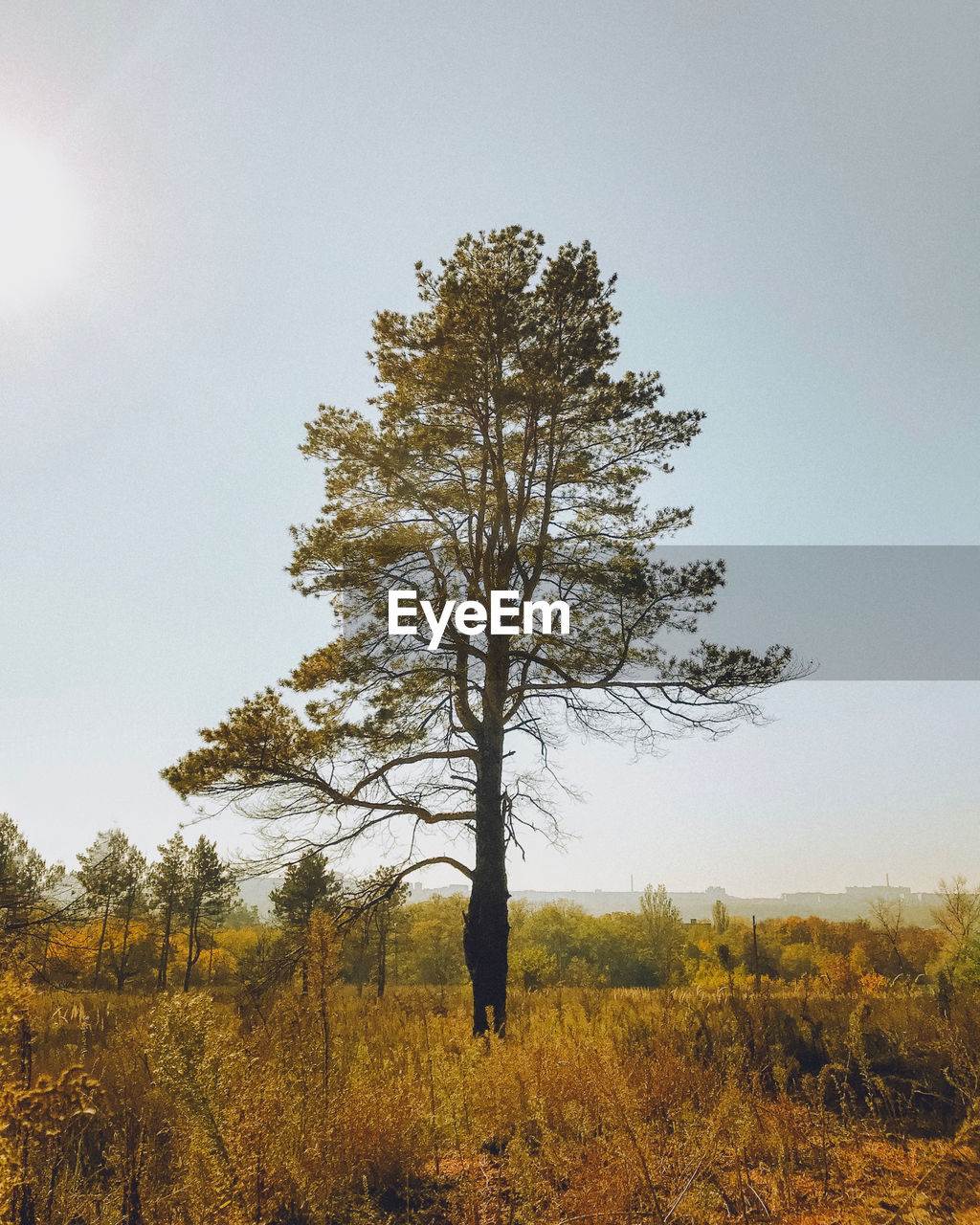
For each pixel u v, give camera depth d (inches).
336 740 520.4
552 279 572.1
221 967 1802.4
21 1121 106.8
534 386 557.6
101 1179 166.2
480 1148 198.4
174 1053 144.3
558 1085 213.9
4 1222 124.1
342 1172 175.5
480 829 530.0
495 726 547.8
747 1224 136.6
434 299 598.2
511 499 597.9
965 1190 147.4
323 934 222.1
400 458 544.7
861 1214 135.0
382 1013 427.5
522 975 1075.9
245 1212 135.1
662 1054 238.8
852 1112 204.5
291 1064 198.5
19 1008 129.2
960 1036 234.1
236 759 501.0
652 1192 141.5
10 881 629.3
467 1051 257.3
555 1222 141.5
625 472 593.9
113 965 1460.4
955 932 539.8
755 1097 192.9
